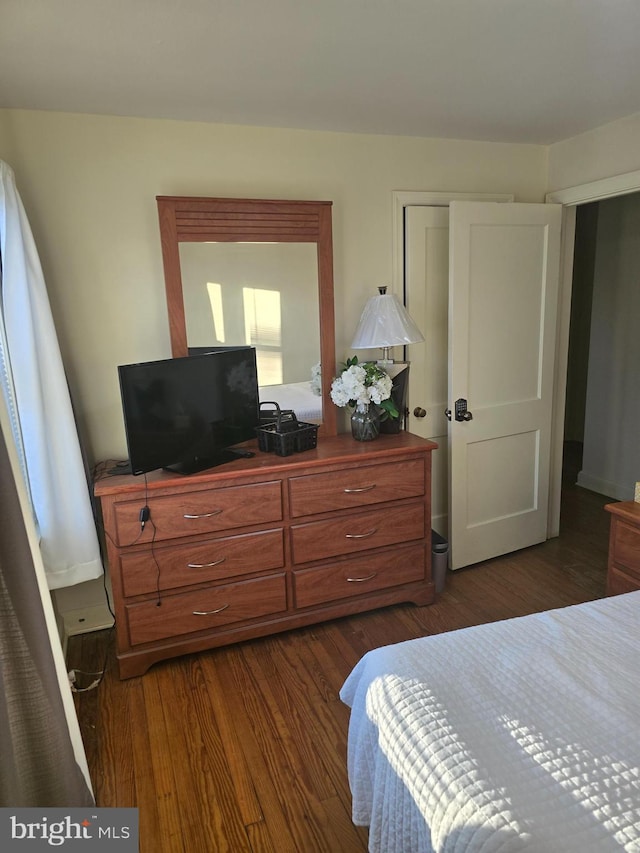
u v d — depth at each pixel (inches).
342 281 116.1
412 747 46.9
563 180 124.2
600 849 36.6
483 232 115.2
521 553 134.3
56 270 96.7
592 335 168.9
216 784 71.5
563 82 87.4
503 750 44.9
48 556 88.2
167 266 98.5
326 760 74.7
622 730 46.3
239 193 105.3
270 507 96.3
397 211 117.6
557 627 61.4
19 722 52.0
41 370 85.4
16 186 91.6
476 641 59.4
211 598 95.5
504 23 67.0
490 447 125.3
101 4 59.6
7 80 78.8
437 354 126.3
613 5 63.2
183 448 93.4
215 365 97.7
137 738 79.5
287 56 74.5
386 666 56.3
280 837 64.1
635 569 88.1
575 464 203.6
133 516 88.1
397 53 74.7
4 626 49.9
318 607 103.4
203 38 68.6
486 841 37.8
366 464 101.8
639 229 151.4
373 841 50.9
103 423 103.4
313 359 111.4
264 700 86.4
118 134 96.6
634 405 158.4
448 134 114.8
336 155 111.0
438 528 134.1
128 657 91.6
